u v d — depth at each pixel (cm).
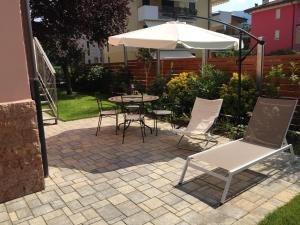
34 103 441
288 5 2906
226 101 825
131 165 563
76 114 1102
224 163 441
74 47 1741
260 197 422
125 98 783
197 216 379
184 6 3253
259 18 3225
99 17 1608
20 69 427
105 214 390
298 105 742
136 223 368
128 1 1759
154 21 2955
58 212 399
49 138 775
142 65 1430
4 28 407
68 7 1489
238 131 743
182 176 470
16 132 429
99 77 1775
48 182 494
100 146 692
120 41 698
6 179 430
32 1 1491
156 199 426
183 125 884
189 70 1132
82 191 458
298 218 360
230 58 947
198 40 629
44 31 1549
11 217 391
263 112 571
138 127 875
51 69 948
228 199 420
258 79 799
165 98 1038
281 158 575
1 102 419
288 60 780
